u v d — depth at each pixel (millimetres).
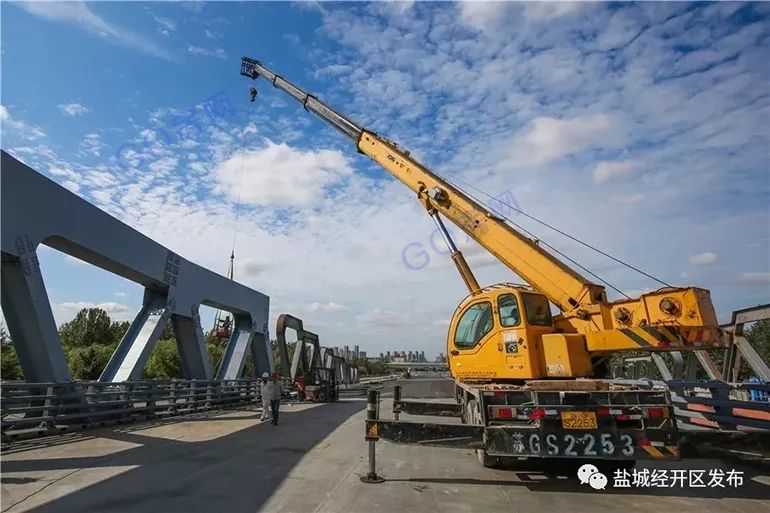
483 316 9211
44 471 7910
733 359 10016
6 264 11180
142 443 10906
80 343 48438
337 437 12359
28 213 11359
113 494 6566
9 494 6512
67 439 11195
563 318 8664
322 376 27109
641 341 7566
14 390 10805
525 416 6863
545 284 9070
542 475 7965
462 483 7410
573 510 6129
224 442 11305
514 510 6102
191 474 7836
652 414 6629
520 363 8133
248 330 25641
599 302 8484
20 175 11141
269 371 27312
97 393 13047
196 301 19734
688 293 7426
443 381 14266
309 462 8945
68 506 6000
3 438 10312
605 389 7227
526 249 9453
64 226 12508
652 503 6496
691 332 7324
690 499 6711
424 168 12109
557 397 6926
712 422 9875
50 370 11867
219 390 20656
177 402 17531
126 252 15094
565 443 6660
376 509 6020
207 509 5969
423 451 10234
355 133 14344
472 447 6945
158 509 5941
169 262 17703
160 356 39531
